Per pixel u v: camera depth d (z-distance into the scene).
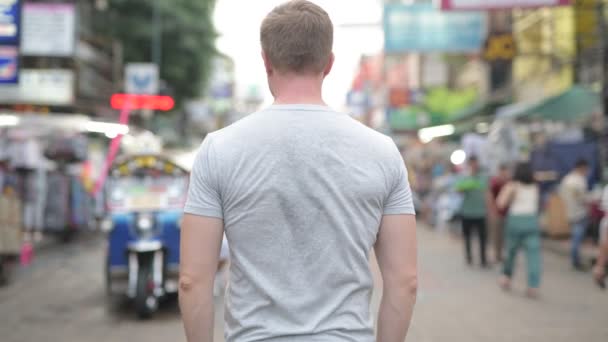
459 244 15.33
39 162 13.97
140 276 7.52
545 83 21.73
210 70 33.69
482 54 19.72
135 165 7.93
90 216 15.42
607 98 14.34
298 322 1.71
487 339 6.40
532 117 16.05
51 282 9.92
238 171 1.75
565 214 14.25
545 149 15.91
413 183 23.05
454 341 6.32
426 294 8.88
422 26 21.27
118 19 29.52
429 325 7.01
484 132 22.62
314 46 1.84
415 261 1.85
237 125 1.82
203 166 1.78
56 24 16.67
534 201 8.81
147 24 29.83
